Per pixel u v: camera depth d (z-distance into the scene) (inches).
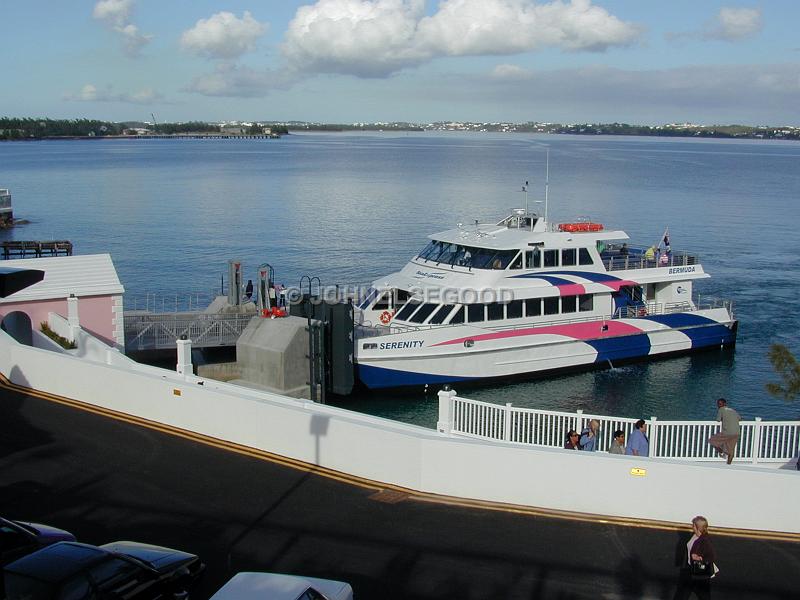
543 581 496.7
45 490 621.6
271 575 415.2
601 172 7057.1
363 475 655.1
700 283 2153.1
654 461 580.4
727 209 4047.7
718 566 518.9
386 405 1229.7
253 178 6033.5
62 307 1178.6
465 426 765.3
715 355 1514.5
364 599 471.2
